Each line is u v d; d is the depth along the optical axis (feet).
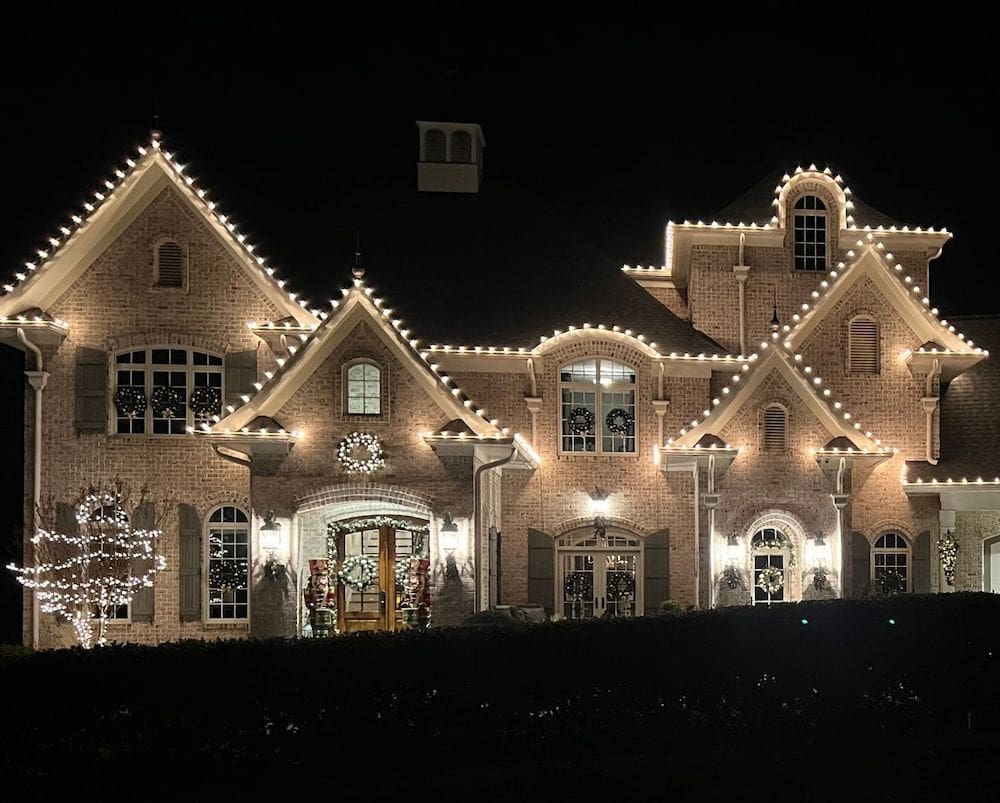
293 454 75.72
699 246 98.89
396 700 49.39
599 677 52.06
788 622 55.52
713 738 53.31
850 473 86.38
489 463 77.15
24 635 78.43
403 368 77.15
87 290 82.12
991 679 57.67
